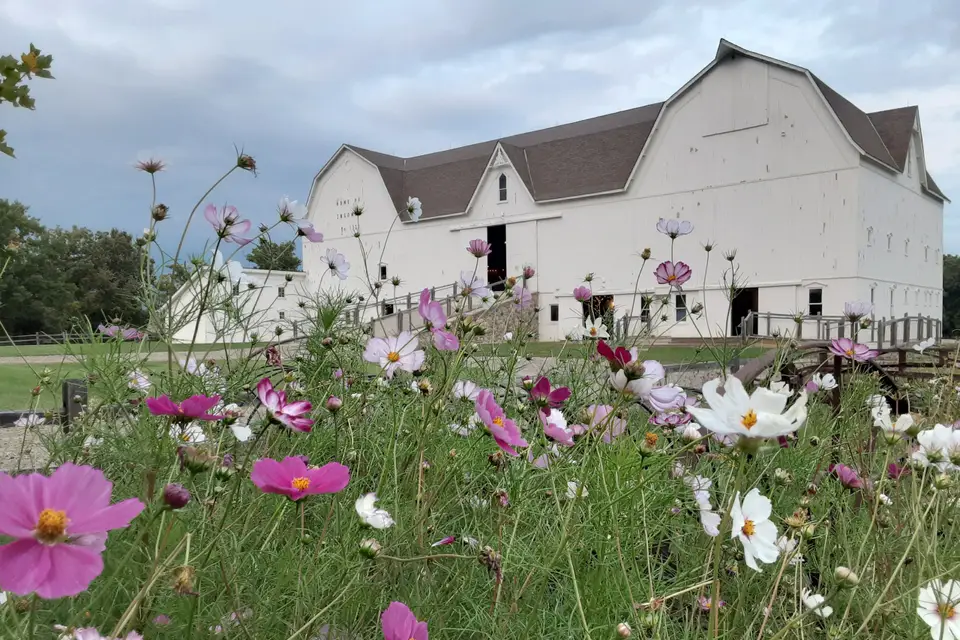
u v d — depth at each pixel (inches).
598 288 846.5
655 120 881.5
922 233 909.2
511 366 106.6
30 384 244.8
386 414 99.0
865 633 62.0
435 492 69.9
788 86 709.9
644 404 83.3
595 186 859.4
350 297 121.8
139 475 60.9
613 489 68.0
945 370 161.6
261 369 106.5
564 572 61.3
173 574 38.4
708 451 92.1
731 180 748.0
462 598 58.4
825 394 132.6
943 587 56.1
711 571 66.9
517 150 944.9
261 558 57.3
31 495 26.5
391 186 1066.7
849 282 677.9
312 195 1147.3
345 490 72.2
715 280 752.3
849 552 68.6
